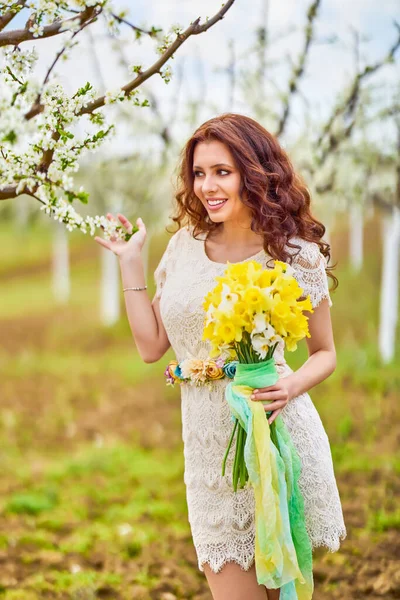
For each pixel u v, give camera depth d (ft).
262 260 9.80
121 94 8.52
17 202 58.70
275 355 9.84
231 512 9.46
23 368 45.60
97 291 77.56
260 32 18.99
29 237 122.11
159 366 42.16
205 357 9.69
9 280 93.97
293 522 9.16
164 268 10.46
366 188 22.88
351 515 18.06
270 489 8.61
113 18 8.43
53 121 8.30
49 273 96.84
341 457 22.68
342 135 18.08
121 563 16.34
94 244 112.06
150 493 21.80
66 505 21.11
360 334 44.19
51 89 8.35
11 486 23.09
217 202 9.61
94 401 36.19
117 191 33.19
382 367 35.19
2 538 17.95
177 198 10.47
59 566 16.30
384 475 20.84
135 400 35.73
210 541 9.54
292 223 9.67
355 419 27.09
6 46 8.41
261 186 9.40
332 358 9.78
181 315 9.70
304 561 9.20
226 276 8.87
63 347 52.19
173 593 14.74
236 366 9.04
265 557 8.64
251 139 9.61
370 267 64.13
